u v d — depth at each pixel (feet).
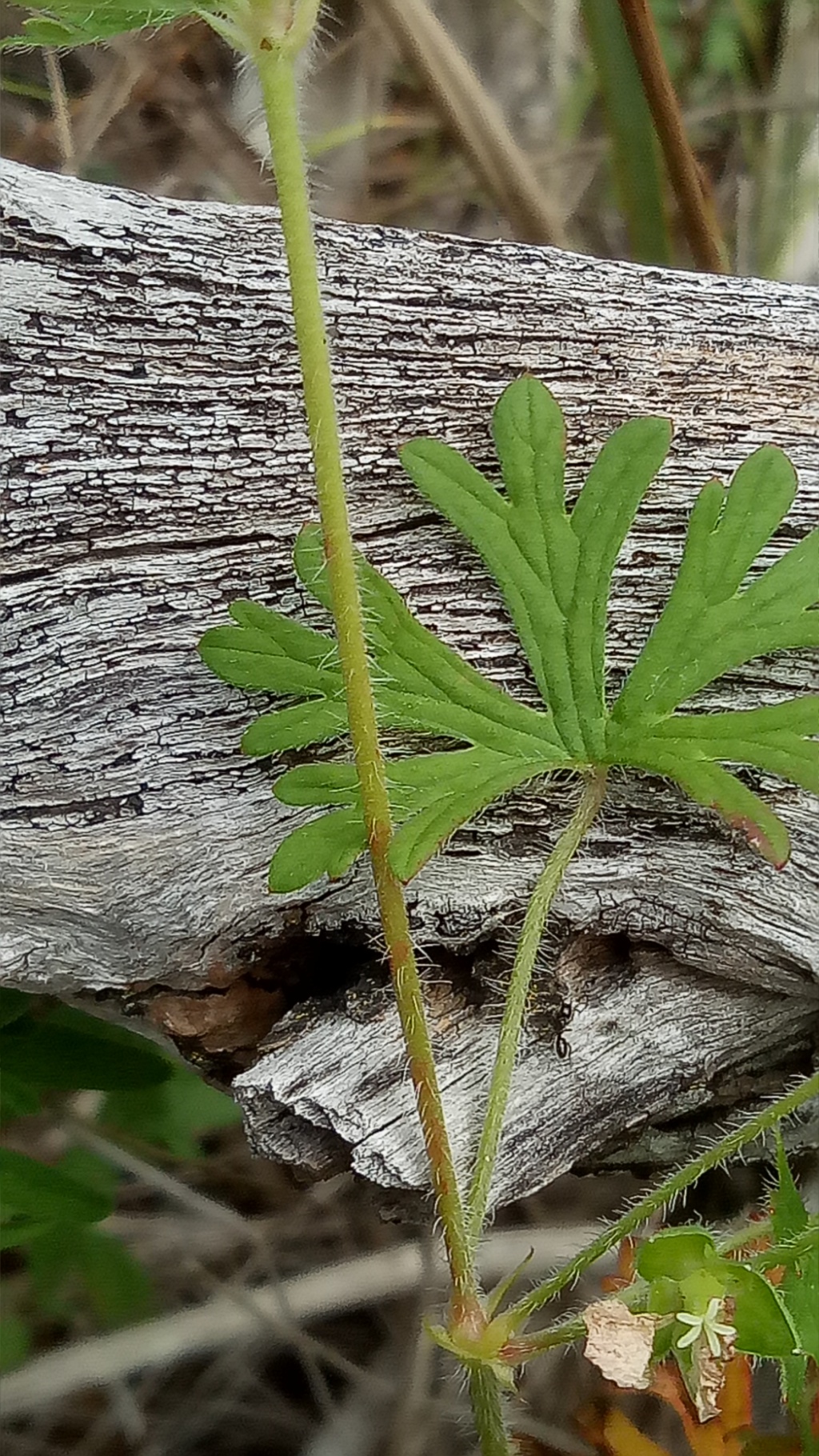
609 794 0.36
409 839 0.31
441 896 0.36
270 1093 0.35
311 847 0.32
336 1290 0.48
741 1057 0.38
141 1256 0.51
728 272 0.55
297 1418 0.51
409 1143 0.35
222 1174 0.53
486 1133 0.32
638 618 0.36
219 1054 0.38
